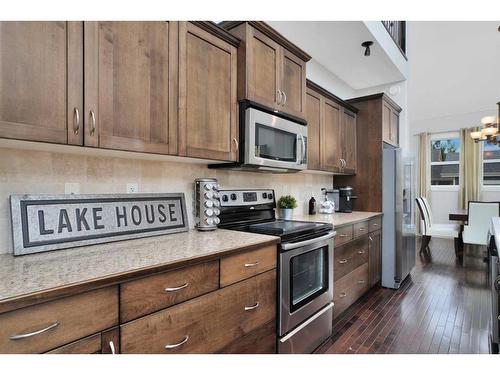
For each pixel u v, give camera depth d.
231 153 1.84
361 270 2.85
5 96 0.97
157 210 1.71
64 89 1.10
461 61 5.20
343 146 3.29
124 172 1.62
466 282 3.42
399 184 3.30
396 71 3.70
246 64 1.87
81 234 1.36
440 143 6.61
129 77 1.31
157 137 1.43
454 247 5.31
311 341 1.95
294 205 2.68
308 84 2.68
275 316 1.67
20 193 1.26
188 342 1.18
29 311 0.78
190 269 1.20
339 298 2.43
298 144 2.30
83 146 1.17
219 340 1.32
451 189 6.38
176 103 1.51
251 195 2.36
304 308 1.87
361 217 2.91
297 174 3.12
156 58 1.42
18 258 1.14
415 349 2.00
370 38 2.91
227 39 1.82
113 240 1.47
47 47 1.06
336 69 3.64
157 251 1.29
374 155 3.49
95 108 1.19
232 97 1.85
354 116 3.56
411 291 3.16
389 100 3.65
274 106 2.08
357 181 3.61
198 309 1.23
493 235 1.82
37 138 1.03
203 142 1.66
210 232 1.84
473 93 5.70
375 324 2.38
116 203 1.52
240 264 1.43
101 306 0.93
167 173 1.84
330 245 2.20
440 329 2.29
